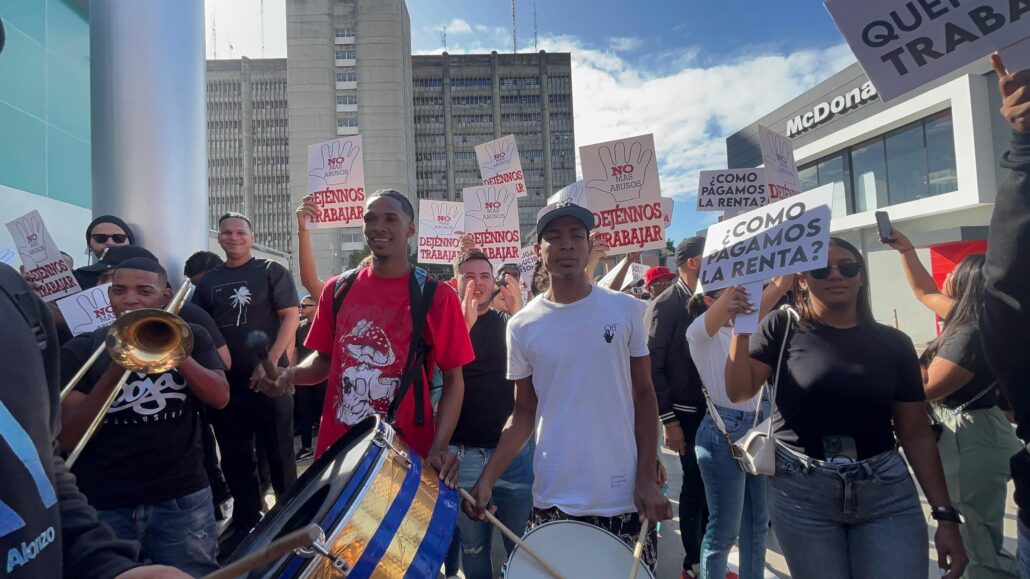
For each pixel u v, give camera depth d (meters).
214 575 1.12
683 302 3.70
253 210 90.25
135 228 4.42
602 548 2.00
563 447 2.26
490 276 3.34
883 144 19.59
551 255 2.36
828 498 2.16
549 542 2.01
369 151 82.06
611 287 4.26
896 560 2.03
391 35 83.38
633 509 2.24
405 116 86.31
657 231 4.14
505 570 1.92
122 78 4.39
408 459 1.89
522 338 2.42
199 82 4.77
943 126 17.39
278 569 1.47
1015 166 1.67
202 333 2.77
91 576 1.18
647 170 4.17
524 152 105.31
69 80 9.50
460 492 2.15
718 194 5.17
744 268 2.45
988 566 2.76
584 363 2.27
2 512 0.89
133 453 2.55
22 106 8.45
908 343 2.20
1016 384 1.73
